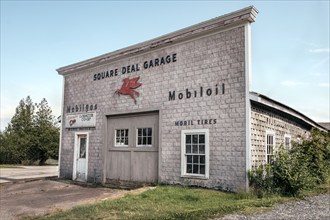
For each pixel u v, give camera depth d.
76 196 10.30
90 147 14.14
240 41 9.66
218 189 9.62
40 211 8.05
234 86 9.66
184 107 10.77
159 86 11.62
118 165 12.85
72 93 15.52
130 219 6.24
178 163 10.71
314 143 11.52
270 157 10.27
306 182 8.96
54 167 29.84
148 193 9.16
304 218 6.28
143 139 12.13
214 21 10.15
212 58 10.25
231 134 9.57
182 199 8.43
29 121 37.28
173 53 11.34
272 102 10.52
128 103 12.66
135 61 12.63
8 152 36.03
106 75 13.84
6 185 13.70
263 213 6.66
